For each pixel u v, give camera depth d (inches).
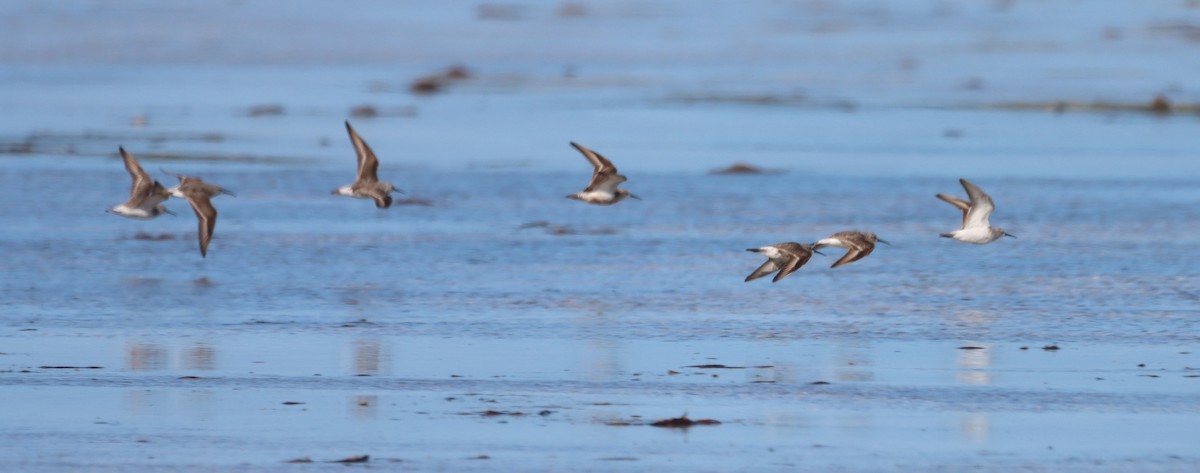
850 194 1519.4
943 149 1900.8
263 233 1250.0
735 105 2445.9
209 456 613.6
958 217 1387.8
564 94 2630.4
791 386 744.3
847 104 2470.5
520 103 2474.2
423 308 958.4
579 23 4311.0
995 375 772.0
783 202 1465.3
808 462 615.2
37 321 904.9
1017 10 4911.4
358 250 1176.8
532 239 1241.4
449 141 1962.4
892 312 951.6
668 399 716.7
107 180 1530.5
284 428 657.0
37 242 1184.2
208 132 2018.9
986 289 1033.5
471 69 3157.0
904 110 2375.7
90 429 652.1
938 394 729.6
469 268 1109.7
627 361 803.4
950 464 615.5
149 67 3085.6
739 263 1140.5
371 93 2642.7
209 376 756.0
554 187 1553.9
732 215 1386.6
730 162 1755.7
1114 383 754.2
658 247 1211.2
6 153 1718.8
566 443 636.7
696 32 4079.7
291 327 891.4
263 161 1731.1
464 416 680.4
